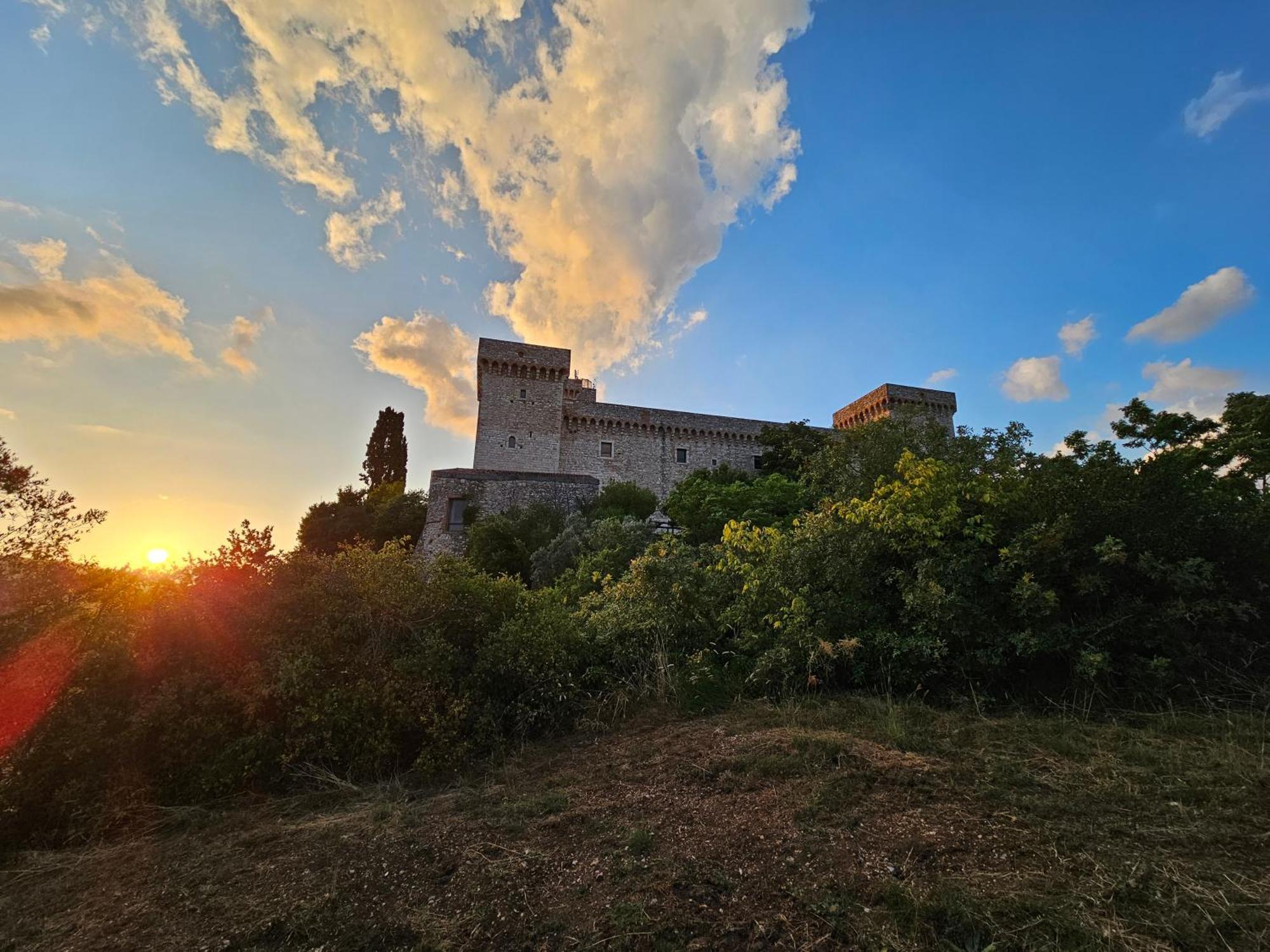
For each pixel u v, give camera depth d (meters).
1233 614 5.35
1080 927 2.21
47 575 5.11
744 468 44.53
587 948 2.33
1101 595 5.45
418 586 5.79
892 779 3.69
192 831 3.90
